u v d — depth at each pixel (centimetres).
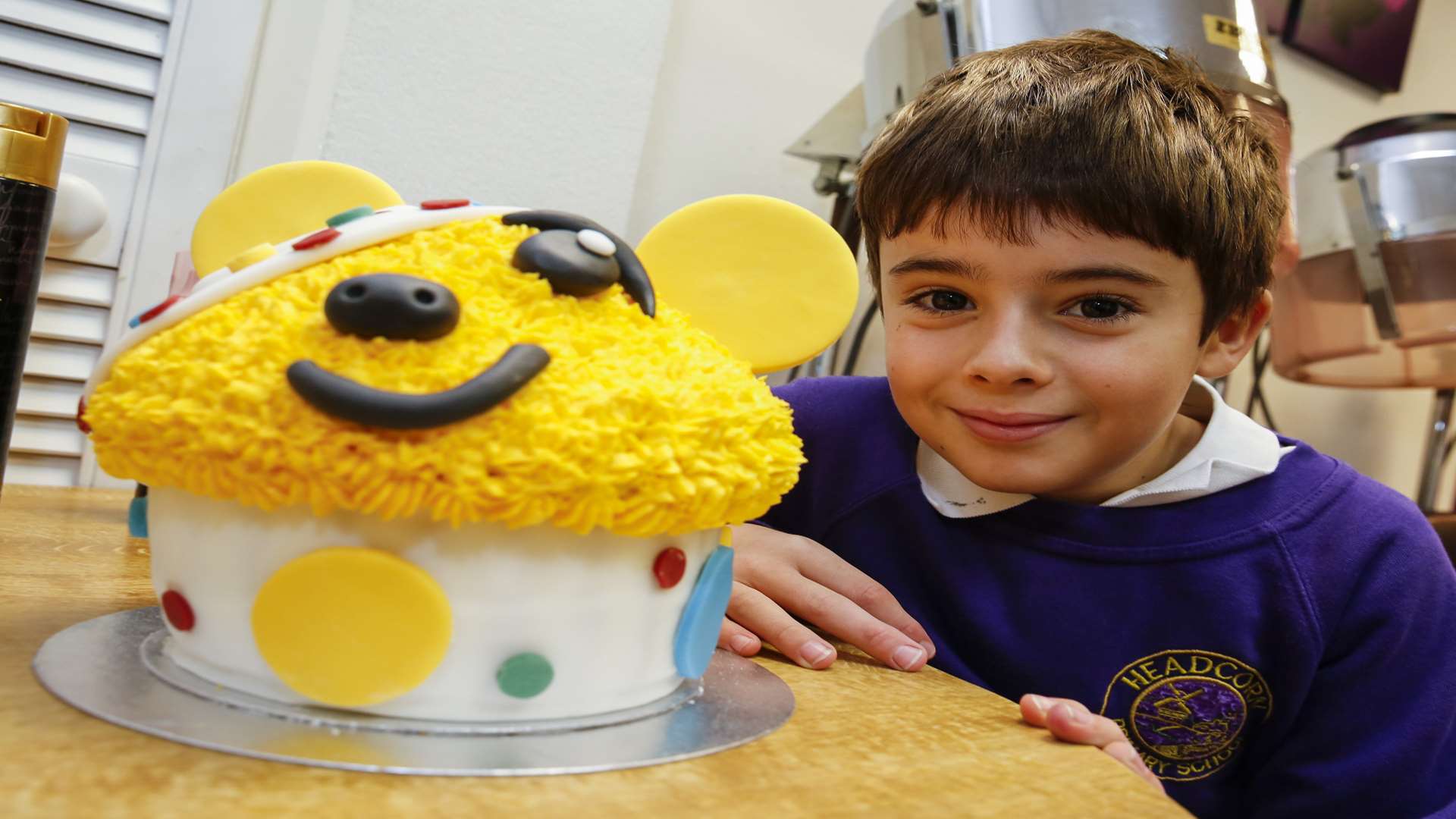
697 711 47
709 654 49
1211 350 75
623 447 40
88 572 61
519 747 39
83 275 99
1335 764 71
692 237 53
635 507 40
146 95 101
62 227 94
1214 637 71
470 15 113
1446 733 70
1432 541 77
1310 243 151
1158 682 71
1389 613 72
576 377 40
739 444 44
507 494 37
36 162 68
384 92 110
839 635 65
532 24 116
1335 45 185
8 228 67
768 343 53
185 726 37
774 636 61
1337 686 72
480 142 115
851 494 83
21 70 96
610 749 40
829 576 70
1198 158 64
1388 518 76
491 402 37
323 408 36
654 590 45
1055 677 72
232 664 42
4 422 69
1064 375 62
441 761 36
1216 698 72
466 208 47
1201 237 63
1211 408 81
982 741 46
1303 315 155
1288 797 72
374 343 38
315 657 39
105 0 98
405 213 46
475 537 40
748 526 76
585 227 47
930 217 63
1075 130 61
